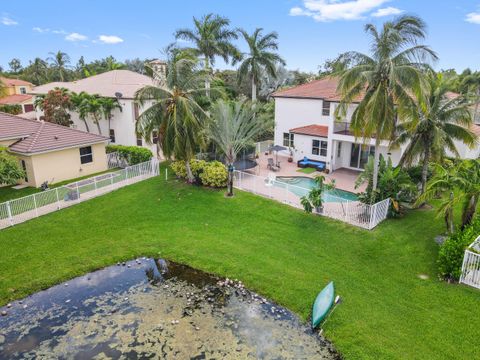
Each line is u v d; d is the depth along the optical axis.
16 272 13.52
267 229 16.91
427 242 15.12
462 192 14.15
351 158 27.20
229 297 12.29
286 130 31.12
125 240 16.14
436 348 9.61
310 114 29.38
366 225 16.50
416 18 15.52
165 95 20.73
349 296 11.95
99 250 15.26
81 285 13.03
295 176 25.27
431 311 11.02
